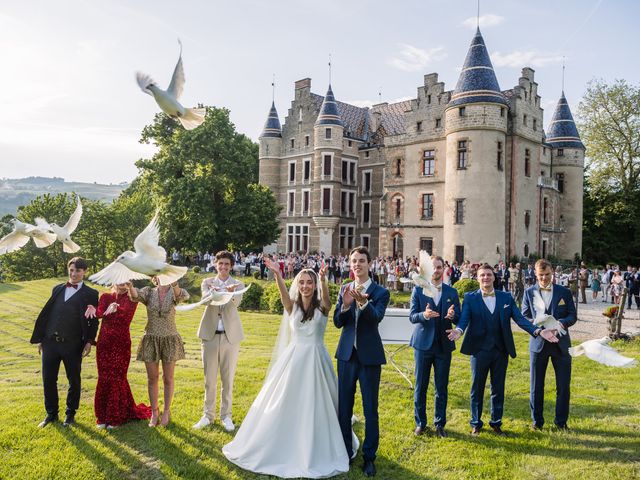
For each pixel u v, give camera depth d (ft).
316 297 19.15
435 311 20.92
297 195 166.50
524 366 34.24
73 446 18.89
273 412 18.01
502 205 112.37
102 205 138.21
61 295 21.66
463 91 112.47
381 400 25.67
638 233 158.40
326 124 153.48
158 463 17.80
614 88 146.92
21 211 147.84
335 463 17.62
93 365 34.30
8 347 43.75
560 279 83.87
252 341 44.01
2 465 17.10
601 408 24.47
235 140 127.03
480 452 19.24
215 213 122.93
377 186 155.84
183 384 28.02
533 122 127.44
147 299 21.03
